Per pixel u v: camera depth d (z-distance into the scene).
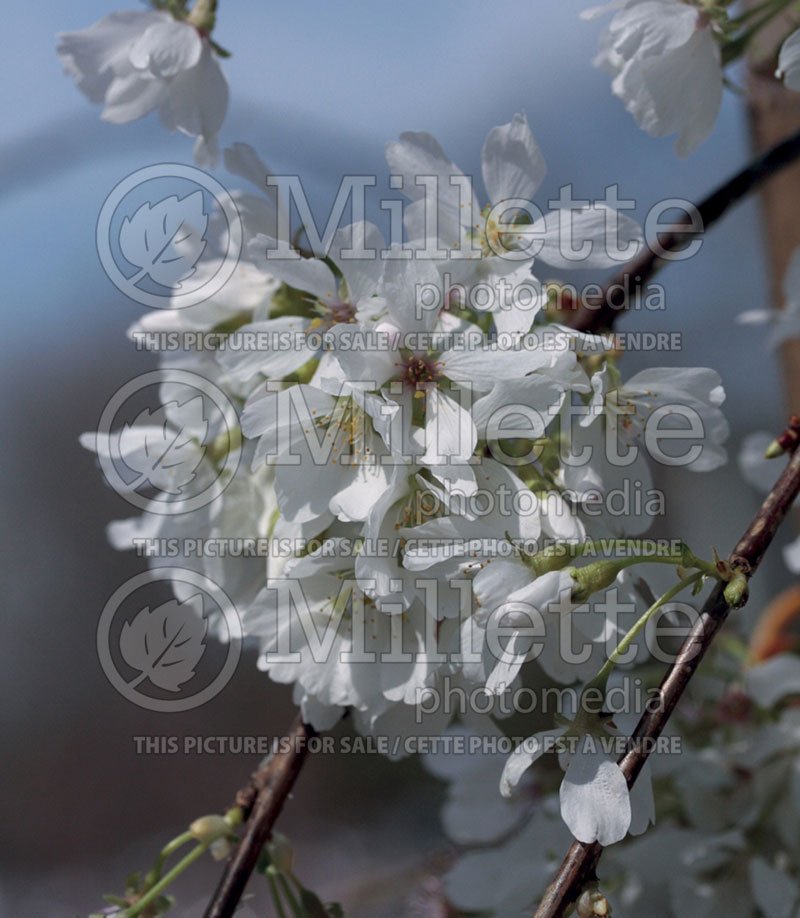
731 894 0.45
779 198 0.54
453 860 0.50
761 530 0.38
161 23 0.42
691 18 0.42
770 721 0.46
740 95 0.44
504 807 0.47
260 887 0.65
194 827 0.41
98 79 0.43
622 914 0.46
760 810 0.45
